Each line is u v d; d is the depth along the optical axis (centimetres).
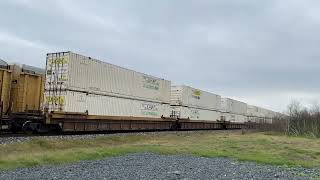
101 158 2000
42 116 2866
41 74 3120
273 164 2064
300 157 2538
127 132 4094
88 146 2567
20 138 2405
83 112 3173
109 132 3853
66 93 2995
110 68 3531
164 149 2581
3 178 1290
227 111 7025
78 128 3219
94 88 3309
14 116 2770
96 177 1370
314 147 3372
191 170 1650
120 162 1859
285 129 5788
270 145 3375
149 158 2089
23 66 3017
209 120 6162
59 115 2934
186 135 4250
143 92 4128
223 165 1894
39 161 1689
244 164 1989
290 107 7088
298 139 4481
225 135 4747
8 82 2741
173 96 5222
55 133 3120
